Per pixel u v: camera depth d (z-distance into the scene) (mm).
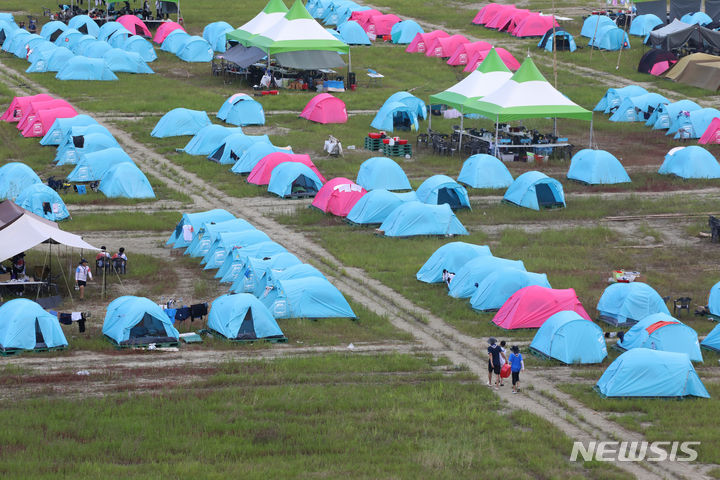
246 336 46156
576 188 75312
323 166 78000
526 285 50875
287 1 160375
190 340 45969
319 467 32781
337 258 58406
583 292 53438
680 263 58969
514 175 77875
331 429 36031
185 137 86875
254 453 34000
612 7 149125
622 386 40531
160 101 99188
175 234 60438
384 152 83000
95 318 48312
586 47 130125
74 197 69250
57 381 40188
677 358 41031
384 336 47250
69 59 110875
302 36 106625
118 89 104562
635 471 33344
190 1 160000
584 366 44344
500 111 80812
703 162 78188
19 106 90000
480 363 44219
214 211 61188
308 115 93938
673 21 124188
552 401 39875
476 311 50812
